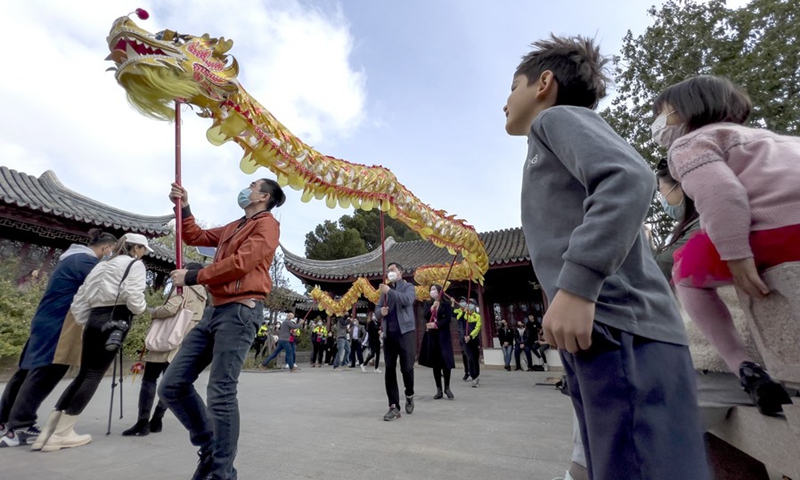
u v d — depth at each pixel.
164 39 2.40
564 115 1.12
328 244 29.95
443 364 5.99
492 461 2.87
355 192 3.84
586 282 0.89
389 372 4.52
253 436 3.66
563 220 1.07
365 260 18.53
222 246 2.62
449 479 2.51
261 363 13.72
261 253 2.36
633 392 0.89
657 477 0.83
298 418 4.54
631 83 9.48
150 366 3.80
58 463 2.87
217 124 2.68
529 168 1.20
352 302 11.04
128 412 4.91
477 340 7.92
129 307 3.35
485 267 6.36
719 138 1.40
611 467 0.87
